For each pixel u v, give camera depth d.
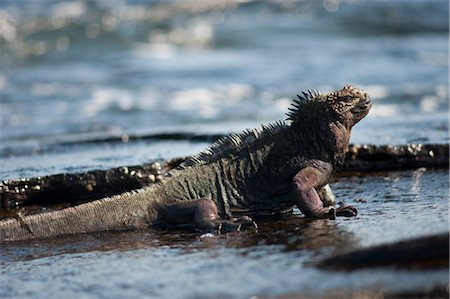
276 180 24.55
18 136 49.56
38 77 74.25
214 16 98.75
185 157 31.89
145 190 24.45
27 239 23.47
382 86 65.44
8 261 21.42
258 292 16.83
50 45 86.75
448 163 32.88
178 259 20.22
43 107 60.69
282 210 25.02
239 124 47.97
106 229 23.97
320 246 20.12
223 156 24.88
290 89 65.12
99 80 71.56
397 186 28.59
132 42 89.56
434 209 23.66
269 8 102.25
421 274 16.95
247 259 19.55
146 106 59.69
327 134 24.38
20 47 85.69
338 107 24.42
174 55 83.88
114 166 30.59
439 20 98.69
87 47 87.19
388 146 32.78
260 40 91.06
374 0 106.38
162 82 69.31
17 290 18.84
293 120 24.94
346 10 101.44
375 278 16.97
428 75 69.50
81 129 51.41
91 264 20.52
